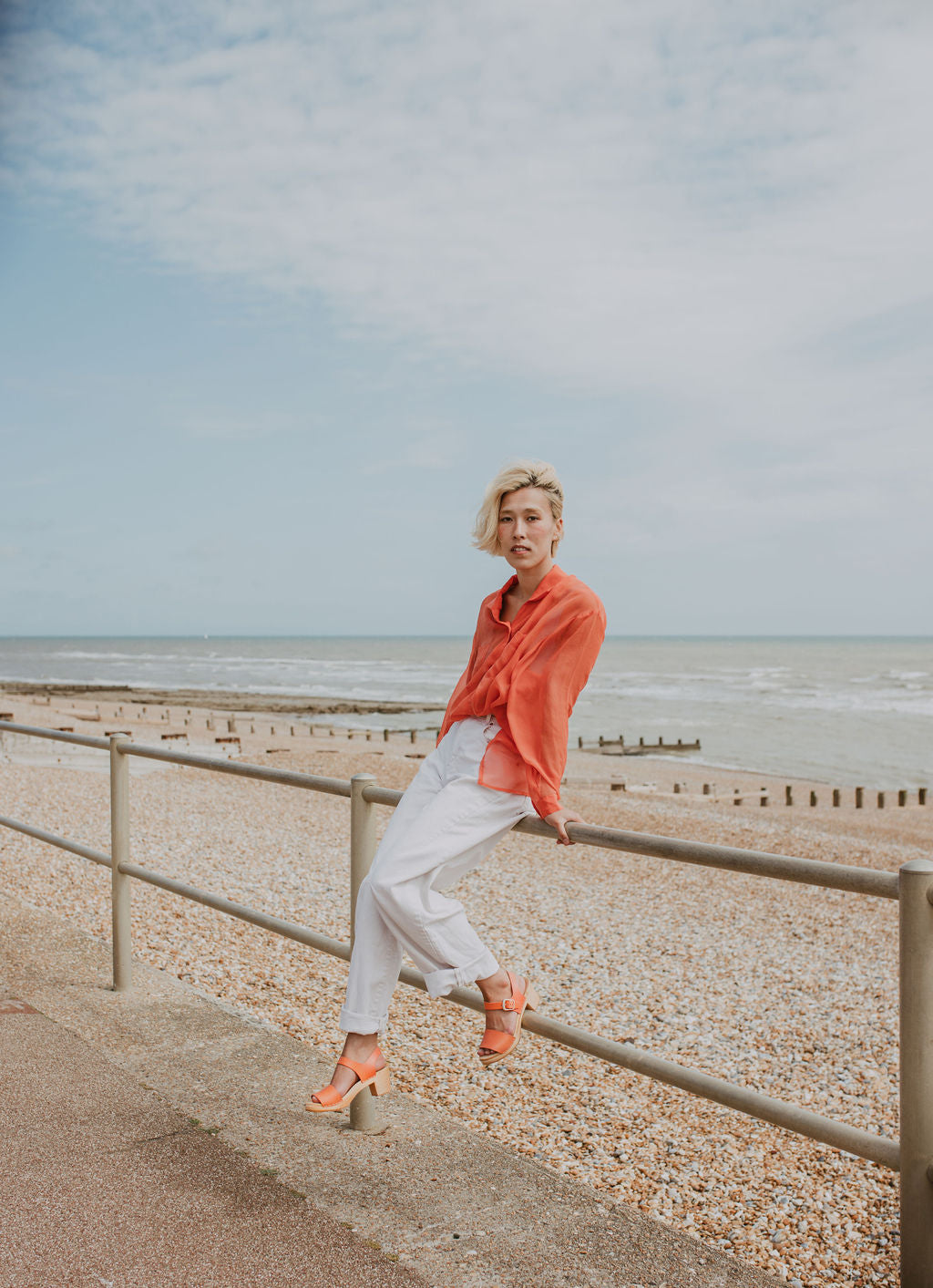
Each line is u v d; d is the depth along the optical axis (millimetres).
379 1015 2465
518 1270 2246
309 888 8898
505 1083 4391
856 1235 3148
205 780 16500
